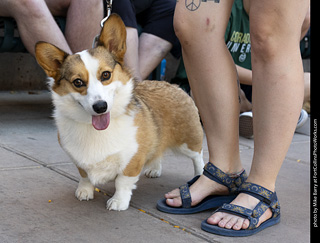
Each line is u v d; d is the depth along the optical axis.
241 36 5.05
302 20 2.17
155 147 2.74
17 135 4.22
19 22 4.19
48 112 5.39
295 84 2.21
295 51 2.20
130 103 2.58
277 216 2.42
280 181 3.22
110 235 2.19
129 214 2.49
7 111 5.28
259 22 2.14
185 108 3.01
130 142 2.50
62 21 4.59
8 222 2.27
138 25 5.12
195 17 2.37
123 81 2.52
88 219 2.39
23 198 2.63
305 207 2.70
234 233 2.23
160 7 4.96
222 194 2.63
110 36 2.56
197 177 2.68
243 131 4.82
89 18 4.25
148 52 4.95
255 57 2.26
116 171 2.57
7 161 3.37
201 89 2.50
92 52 2.50
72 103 2.47
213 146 2.58
